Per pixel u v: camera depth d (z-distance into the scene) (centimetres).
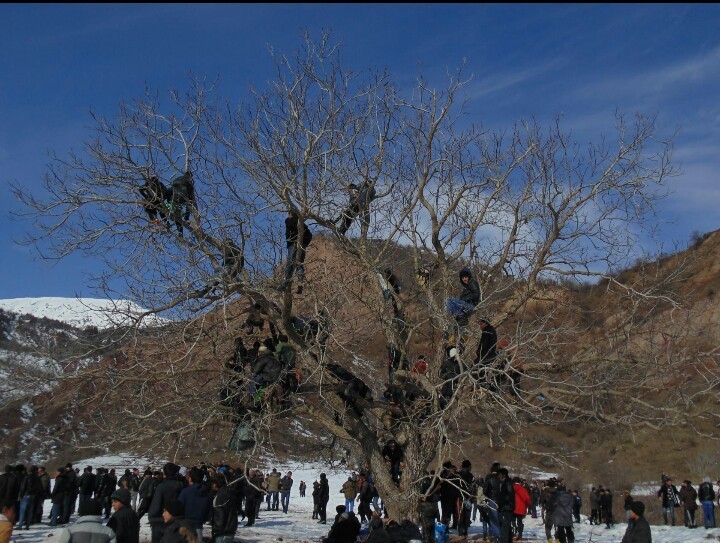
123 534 750
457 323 1123
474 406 1116
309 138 1080
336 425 1272
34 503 1566
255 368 1069
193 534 693
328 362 1209
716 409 1028
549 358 1209
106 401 1111
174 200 1105
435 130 1290
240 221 1091
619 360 1138
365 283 1307
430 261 1415
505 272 1309
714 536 1753
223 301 1017
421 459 1257
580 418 1177
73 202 1097
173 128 1132
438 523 1414
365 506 1786
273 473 2531
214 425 1166
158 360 1133
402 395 1257
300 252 1118
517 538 1622
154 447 1108
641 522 1020
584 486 2503
